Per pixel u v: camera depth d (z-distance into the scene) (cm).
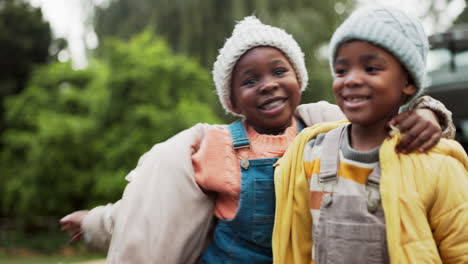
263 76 166
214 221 167
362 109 124
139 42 1181
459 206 118
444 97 414
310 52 1210
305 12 1309
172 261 155
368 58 123
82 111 1348
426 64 132
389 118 132
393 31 122
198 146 173
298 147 143
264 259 156
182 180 161
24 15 1725
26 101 1441
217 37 1307
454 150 126
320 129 146
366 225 121
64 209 1243
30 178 1219
